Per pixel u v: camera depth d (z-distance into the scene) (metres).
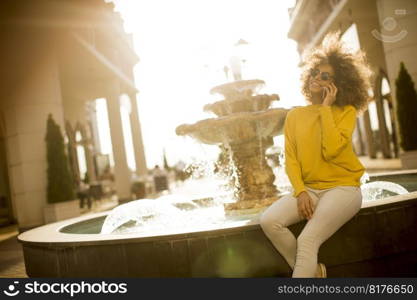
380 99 17.86
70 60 15.02
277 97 5.15
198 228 2.56
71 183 11.05
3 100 11.34
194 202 5.76
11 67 11.33
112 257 2.59
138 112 23.52
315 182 2.22
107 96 18.30
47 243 2.85
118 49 18.92
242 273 2.43
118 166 17.70
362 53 2.46
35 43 11.63
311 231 2.04
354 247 2.41
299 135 2.26
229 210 4.61
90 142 24.30
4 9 11.25
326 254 2.39
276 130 4.65
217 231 2.44
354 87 2.31
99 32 15.39
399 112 9.91
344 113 2.25
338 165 2.19
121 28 17.03
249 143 4.72
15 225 13.16
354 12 14.96
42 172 11.27
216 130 4.47
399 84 9.95
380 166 13.93
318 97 2.41
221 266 2.43
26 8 11.50
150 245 2.51
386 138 18.28
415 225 2.50
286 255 2.25
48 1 11.79
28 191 11.14
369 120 20.34
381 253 2.43
